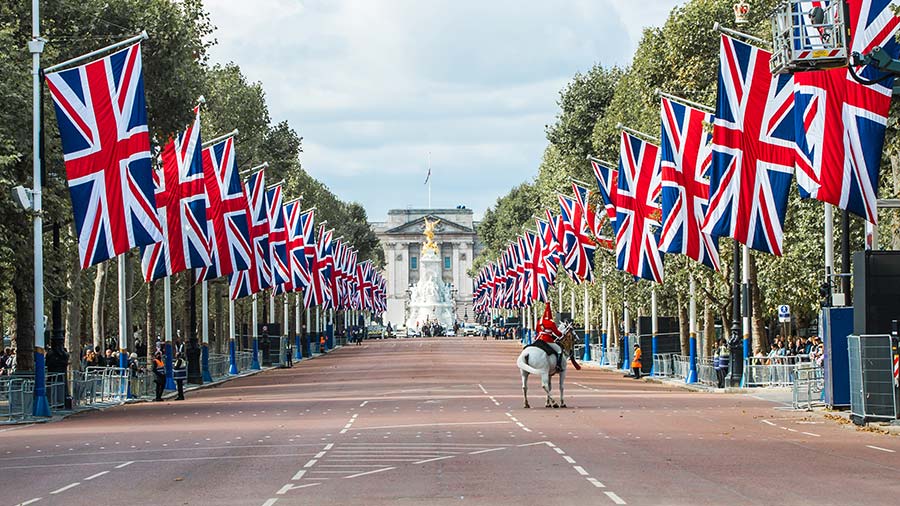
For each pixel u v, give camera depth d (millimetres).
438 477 29406
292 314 178625
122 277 75438
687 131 60406
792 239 75250
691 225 60375
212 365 101312
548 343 58469
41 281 54938
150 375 76750
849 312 51812
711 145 57812
